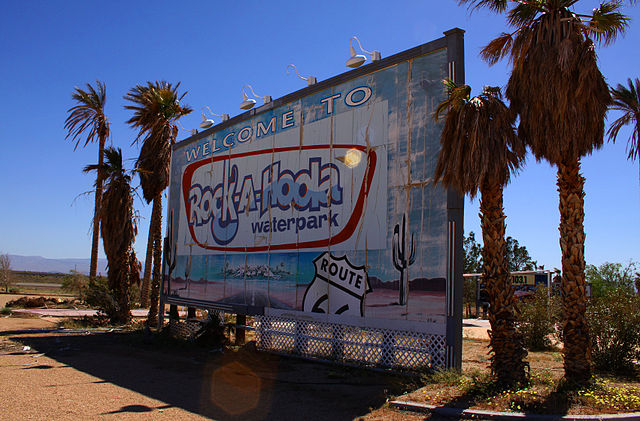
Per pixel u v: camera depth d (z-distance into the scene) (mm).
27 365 11383
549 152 8133
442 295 9633
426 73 10617
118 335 17547
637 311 11008
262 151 15250
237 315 15547
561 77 7789
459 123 8258
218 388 9211
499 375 8156
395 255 10695
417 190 10453
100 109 30469
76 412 7203
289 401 8195
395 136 11109
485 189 8484
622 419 6168
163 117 22203
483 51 9047
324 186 12789
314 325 12461
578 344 7980
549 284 27641
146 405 7781
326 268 12375
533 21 8344
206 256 17297
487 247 8438
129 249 22297
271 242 14344
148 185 21922
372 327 10961
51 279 113562
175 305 18828
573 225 8156
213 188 17453
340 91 12719
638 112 15742
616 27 8188
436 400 7457
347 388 9211
